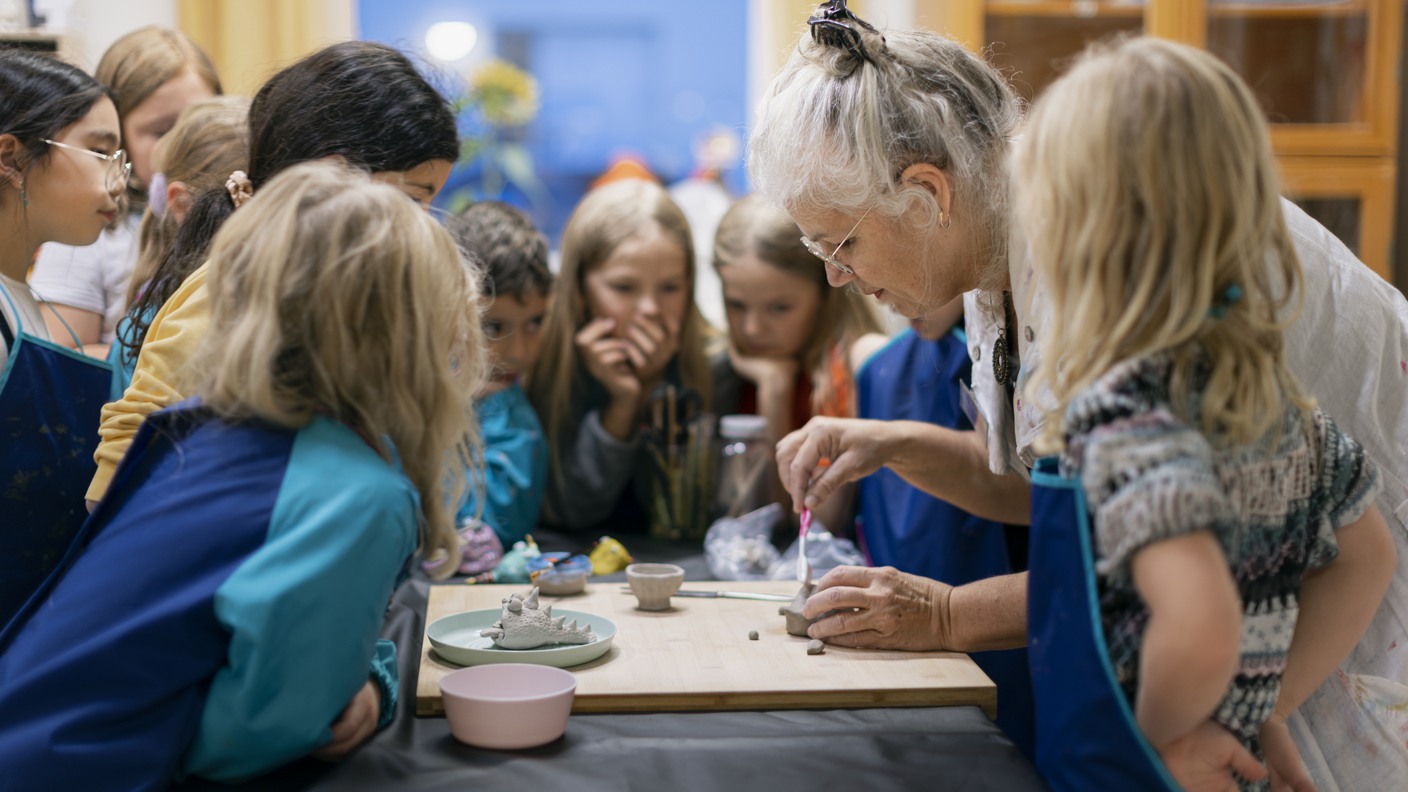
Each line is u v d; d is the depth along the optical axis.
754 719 1.17
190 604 0.95
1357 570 1.05
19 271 1.50
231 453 1.01
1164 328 0.88
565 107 4.14
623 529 2.26
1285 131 2.81
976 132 1.27
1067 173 0.89
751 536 1.95
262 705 0.96
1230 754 0.96
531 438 2.09
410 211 1.06
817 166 1.26
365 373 1.03
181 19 2.94
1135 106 0.87
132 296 1.58
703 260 3.31
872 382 2.02
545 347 2.22
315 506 0.98
